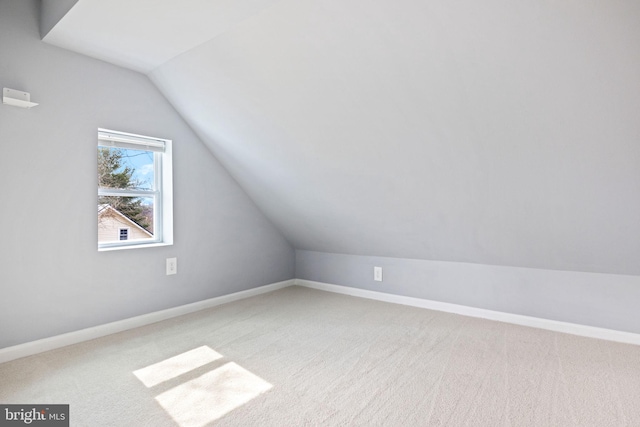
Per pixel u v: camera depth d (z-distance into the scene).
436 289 3.29
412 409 1.67
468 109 1.96
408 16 1.66
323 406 1.70
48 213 2.33
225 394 1.80
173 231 3.07
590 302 2.60
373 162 2.58
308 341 2.50
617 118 1.69
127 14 1.95
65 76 2.38
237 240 3.64
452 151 2.24
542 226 2.44
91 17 1.99
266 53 2.14
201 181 3.28
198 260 3.27
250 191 3.64
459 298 3.16
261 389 1.85
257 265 3.88
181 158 3.11
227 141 3.09
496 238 2.72
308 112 2.42
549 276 2.75
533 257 2.72
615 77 1.55
